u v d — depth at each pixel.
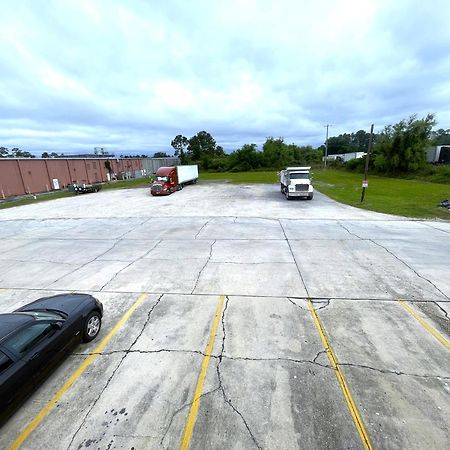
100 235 13.58
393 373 4.51
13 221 17.48
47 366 4.40
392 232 12.62
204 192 28.55
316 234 12.52
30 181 31.44
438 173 37.03
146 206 21.17
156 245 11.67
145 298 7.20
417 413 3.79
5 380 3.65
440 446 3.37
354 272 8.41
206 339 5.50
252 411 3.89
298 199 22.50
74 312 5.26
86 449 3.45
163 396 4.19
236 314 6.34
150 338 5.59
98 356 5.11
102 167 43.69
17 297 7.57
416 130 40.47
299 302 6.78
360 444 3.41
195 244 11.60
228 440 3.50
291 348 5.16
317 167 66.69
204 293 7.36
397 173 42.88
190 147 102.38
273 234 12.70
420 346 5.14
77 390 4.35
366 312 6.28
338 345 5.21
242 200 22.73
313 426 3.65
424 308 6.39
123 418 3.85
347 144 110.00
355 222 14.59
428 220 14.77
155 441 3.51
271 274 8.42
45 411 3.99
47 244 12.36
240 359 4.91
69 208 21.52
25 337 4.16
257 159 68.12
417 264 8.91
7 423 3.81
